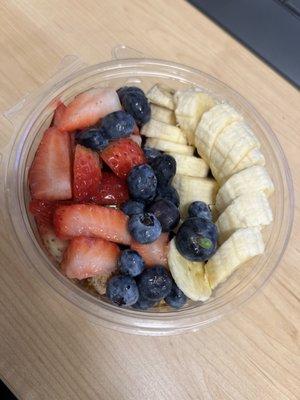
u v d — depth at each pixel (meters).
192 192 0.21
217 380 0.19
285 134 0.24
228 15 0.26
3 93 0.23
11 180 0.19
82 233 0.18
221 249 0.19
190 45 0.25
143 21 0.25
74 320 0.19
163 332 0.18
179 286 0.18
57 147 0.19
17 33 0.24
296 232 0.22
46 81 0.23
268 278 0.19
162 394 0.19
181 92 0.21
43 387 0.18
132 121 0.20
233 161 0.20
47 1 0.25
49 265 0.18
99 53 0.24
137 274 0.18
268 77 0.25
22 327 0.19
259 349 0.20
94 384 0.19
